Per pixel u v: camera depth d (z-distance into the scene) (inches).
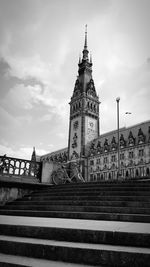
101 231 209.2
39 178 694.5
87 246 190.2
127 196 397.7
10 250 207.8
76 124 4146.2
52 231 227.5
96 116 4234.7
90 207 361.7
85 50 4709.6
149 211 319.3
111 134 3865.7
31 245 200.4
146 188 444.5
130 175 3100.4
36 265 169.5
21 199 541.6
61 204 424.2
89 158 3809.1
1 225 255.6
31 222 274.5
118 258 172.1
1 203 537.0
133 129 3518.7
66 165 786.2
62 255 187.0
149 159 2940.5
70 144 4158.5
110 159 3474.4
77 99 4276.6
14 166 657.0
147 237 193.5
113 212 342.3
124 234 201.5
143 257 165.3
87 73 4522.6
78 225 245.0
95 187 516.4
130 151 3223.4
